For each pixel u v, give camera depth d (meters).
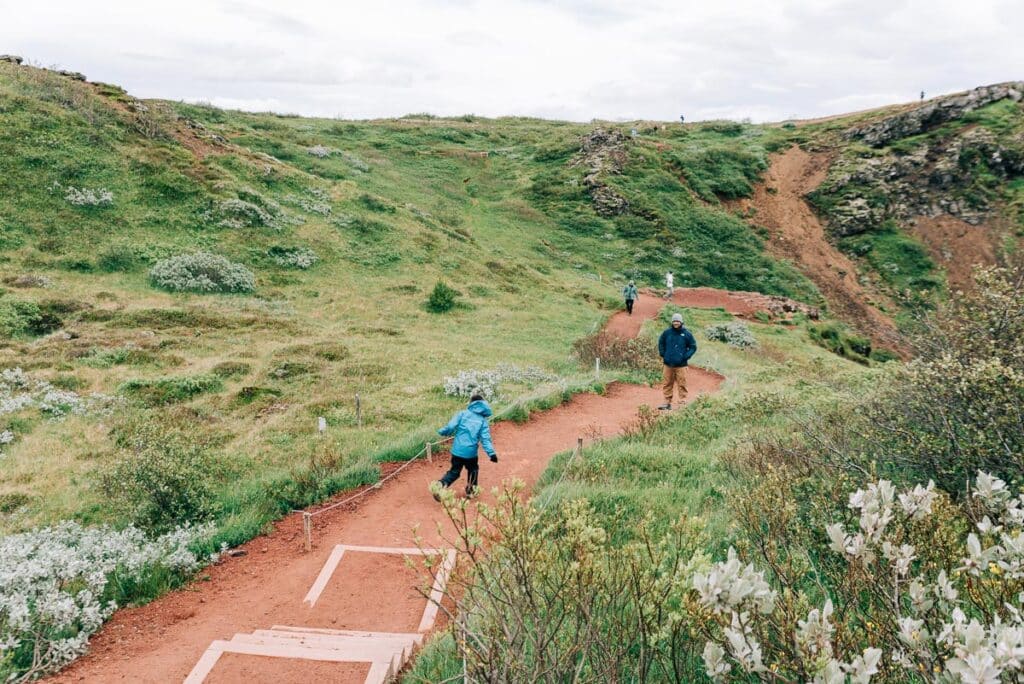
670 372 14.62
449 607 6.49
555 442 12.96
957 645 2.28
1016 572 2.76
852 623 3.64
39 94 32.78
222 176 34.00
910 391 7.11
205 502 9.44
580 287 37.19
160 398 15.95
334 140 63.31
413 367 19.86
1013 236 47.75
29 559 7.43
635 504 7.78
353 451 12.18
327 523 9.00
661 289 39.75
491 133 74.94
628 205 52.38
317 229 33.56
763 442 9.20
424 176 57.72
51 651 5.76
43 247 24.92
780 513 4.96
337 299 27.81
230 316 23.39
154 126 35.38
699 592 2.99
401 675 5.23
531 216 51.41
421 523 8.85
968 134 54.41
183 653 5.88
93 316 21.23
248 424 14.79
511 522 3.82
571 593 3.91
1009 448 5.49
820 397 11.74
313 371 18.88
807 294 44.91
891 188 54.38
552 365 21.44
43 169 28.36
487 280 34.38
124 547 7.79
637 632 3.74
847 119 67.69
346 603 6.81
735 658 2.69
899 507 3.33
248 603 6.91
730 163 60.44
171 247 27.52
